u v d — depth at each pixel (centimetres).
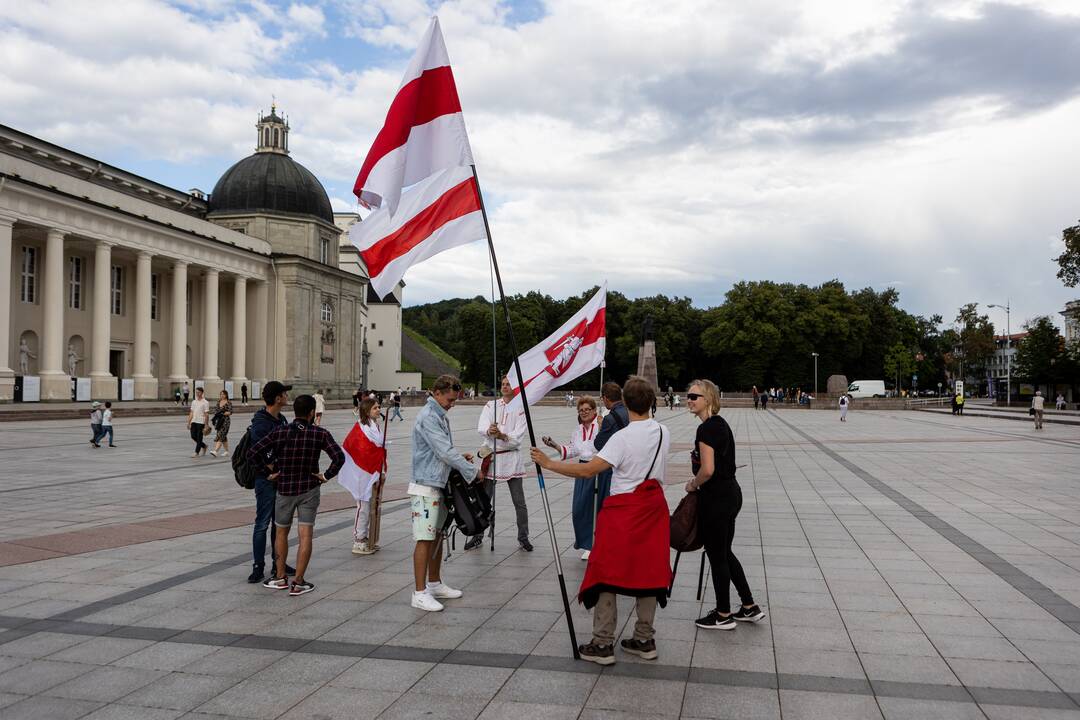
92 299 5178
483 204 671
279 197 6888
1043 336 7375
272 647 560
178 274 5459
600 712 448
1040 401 3534
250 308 6638
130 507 1207
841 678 500
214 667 520
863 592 711
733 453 608
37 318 4712
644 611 536
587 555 848
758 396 7050
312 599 687
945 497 1331
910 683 491
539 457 554
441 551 697
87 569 795
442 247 716
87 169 5416
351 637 583
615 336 9769
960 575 774
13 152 4744
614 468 535
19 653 546
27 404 4072
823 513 1162
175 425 3519
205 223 5950
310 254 6981
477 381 9612
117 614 639
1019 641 571
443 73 687
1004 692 477
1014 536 980
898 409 7081
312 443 704
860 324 8819
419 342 15688
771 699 467
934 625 611
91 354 5156
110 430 2378
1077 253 4881
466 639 580
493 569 809
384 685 489
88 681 495
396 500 1300
